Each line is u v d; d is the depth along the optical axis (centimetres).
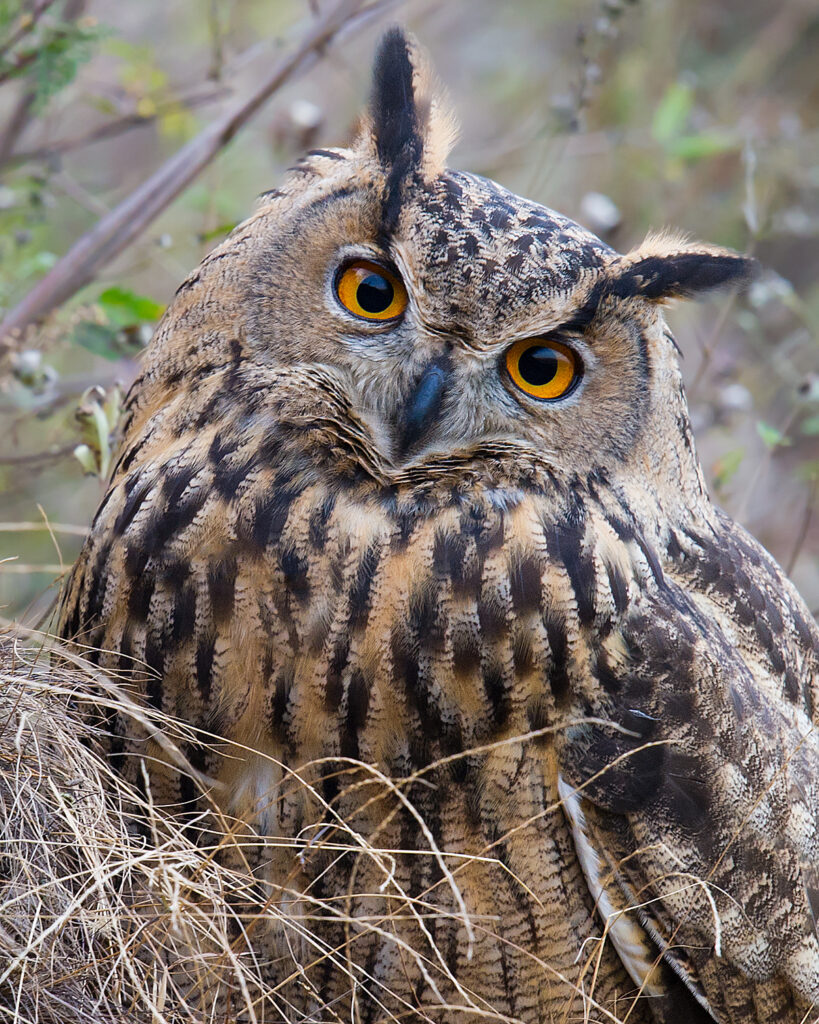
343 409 662
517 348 671
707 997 689
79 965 593
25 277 945
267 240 670
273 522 641
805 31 1537
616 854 659
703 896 673
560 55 1513
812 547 1324
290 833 639
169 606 639
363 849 600
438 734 636
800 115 1507
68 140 1027
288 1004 653
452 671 635
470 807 639
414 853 640
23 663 651
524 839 645
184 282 698
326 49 961
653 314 691
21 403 853
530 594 646
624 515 680
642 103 1359
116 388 780
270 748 637
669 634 671
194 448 660
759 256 1540
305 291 664
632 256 688
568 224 701
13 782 615
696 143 1188
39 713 633
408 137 680
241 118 938
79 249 892
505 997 661
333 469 657
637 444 691
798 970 704
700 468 757
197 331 676
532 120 1336
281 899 640
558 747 648
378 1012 662
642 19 1394
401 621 635
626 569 669
